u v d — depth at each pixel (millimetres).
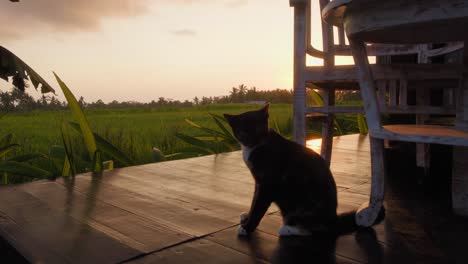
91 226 1627
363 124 5078
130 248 1383
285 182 1494
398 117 4102
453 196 1709
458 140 1214
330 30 2213
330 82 2342
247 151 1600
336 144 4203
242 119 1609
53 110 13969
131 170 2889
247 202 2002
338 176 2580
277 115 9453
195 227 1608
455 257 1265
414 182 2404
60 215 1782
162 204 1964
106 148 3227
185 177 2633
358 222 1529
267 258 1284
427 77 2039
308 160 1521
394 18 1191
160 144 5195
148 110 19047
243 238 1475
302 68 2186
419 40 1632
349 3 1268
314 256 1292
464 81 1668
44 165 3615
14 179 3385
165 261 1274
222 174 2740
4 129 7207
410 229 1536
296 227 1486
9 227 1612
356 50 1415
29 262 1290
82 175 2695
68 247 1396
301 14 2148
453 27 1309
